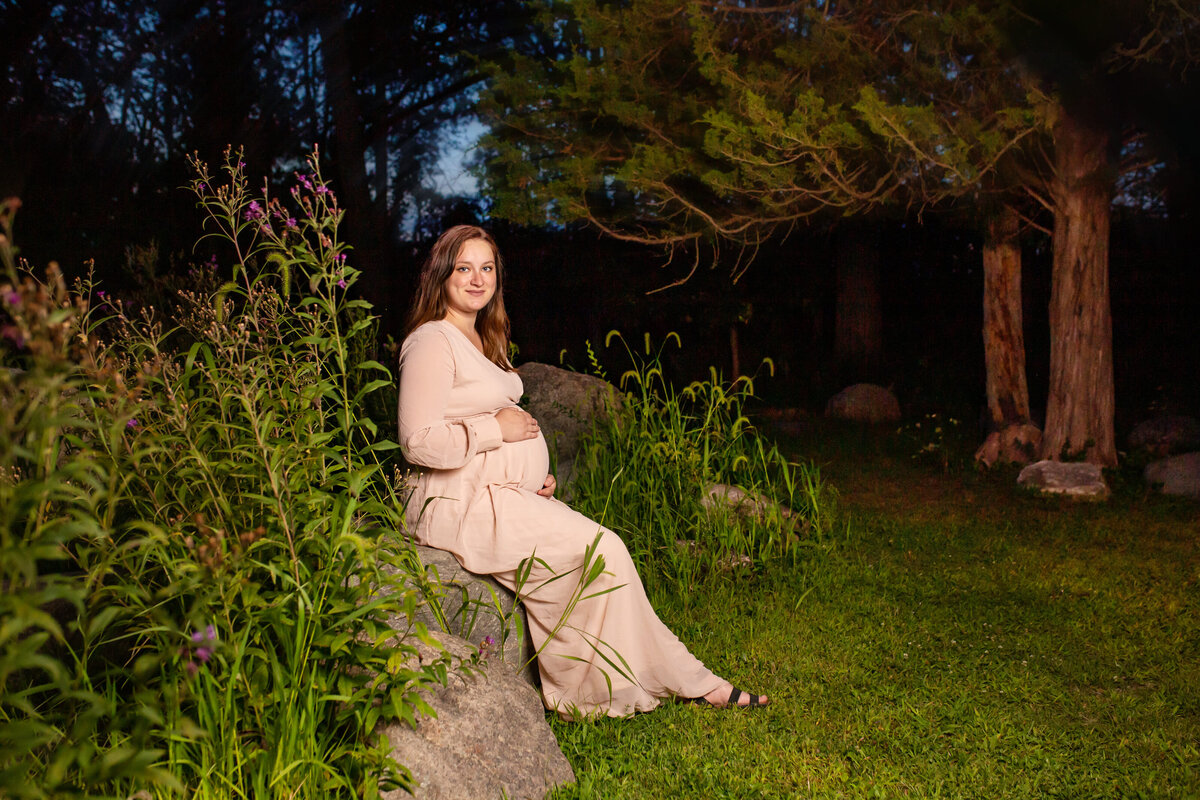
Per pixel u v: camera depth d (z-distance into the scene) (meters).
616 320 12.28
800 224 8.15
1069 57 6.23
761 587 4.71
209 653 1.95
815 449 8.84
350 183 12.08
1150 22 6.06
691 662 3.40
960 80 6.91
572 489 5.24
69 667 2.53
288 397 2.69
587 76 7.55
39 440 1.67
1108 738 3.16
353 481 2.43
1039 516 6.34
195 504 2.62
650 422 5.61
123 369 2.55
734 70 7.21
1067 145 7.15
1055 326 7.67
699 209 7.35
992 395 8.18
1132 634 4.15
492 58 11.84
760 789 2.80
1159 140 7.00
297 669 2.33
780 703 3.40
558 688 3.35
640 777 2.86
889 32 7.03
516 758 2.64
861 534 5.80
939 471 7.88
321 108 13.01
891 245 13.47
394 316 13.26
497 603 3.12
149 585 2.49
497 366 3.67
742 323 12.40
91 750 1.97
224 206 2.73
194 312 2.98
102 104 11.82
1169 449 7.97
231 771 2.20
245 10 12.42
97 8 11.84
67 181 11.05
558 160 7.82
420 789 2.39
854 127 6.70
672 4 7.17
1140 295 11.35
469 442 3.25
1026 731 3.20
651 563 4.74
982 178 6.77
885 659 3.87
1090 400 7.53
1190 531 5.92
